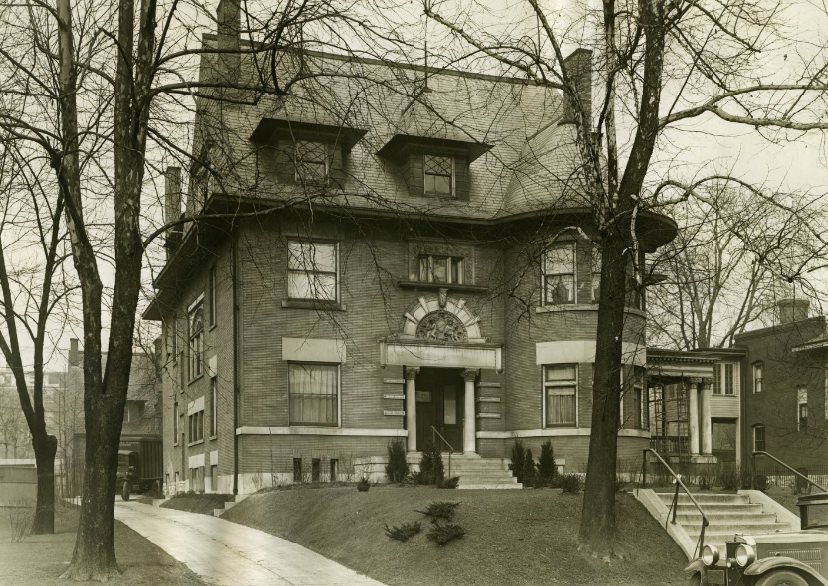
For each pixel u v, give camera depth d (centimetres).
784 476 3747
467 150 2903
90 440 1388
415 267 2841
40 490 2022
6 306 2006
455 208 2862
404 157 2895
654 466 2789
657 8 1596
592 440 1633
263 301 2638
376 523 1823
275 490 2447
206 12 1449
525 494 1981
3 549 1669
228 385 2719
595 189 1636
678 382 3444
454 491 2095
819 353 3847
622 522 1767
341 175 2734
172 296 3412
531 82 1811
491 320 2916
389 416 2745
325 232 2734
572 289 2788
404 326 2805
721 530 1833
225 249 2800
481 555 1558
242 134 2689
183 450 3475
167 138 1530
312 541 1897
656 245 2755
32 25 1574
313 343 2684
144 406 5831
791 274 1543
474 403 2880
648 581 1511
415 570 1527
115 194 1437
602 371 1636
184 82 1489
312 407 2680
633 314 2817
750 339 4488
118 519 2428
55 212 1959
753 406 4447
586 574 1517
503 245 2905
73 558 1365
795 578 1229
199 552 1773
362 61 1488
